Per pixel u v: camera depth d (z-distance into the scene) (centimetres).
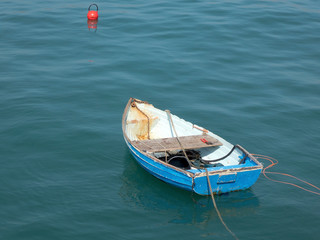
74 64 2531
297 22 3397
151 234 1285
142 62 2584
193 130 1736
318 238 1287
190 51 2781
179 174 1430
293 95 2269
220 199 1466
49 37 2919
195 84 2353
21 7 3541
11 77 2328
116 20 3284
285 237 1289
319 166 1672
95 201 1427
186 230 1311
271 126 1962
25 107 2022
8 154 1659
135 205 1420
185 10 3578
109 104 2111
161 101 2156
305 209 1423
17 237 1237
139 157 1566
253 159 1463
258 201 1461
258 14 3525
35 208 1370
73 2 3759
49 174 1556
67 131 1845
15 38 2875
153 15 3425
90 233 1272
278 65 2639
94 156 1686
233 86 2347
